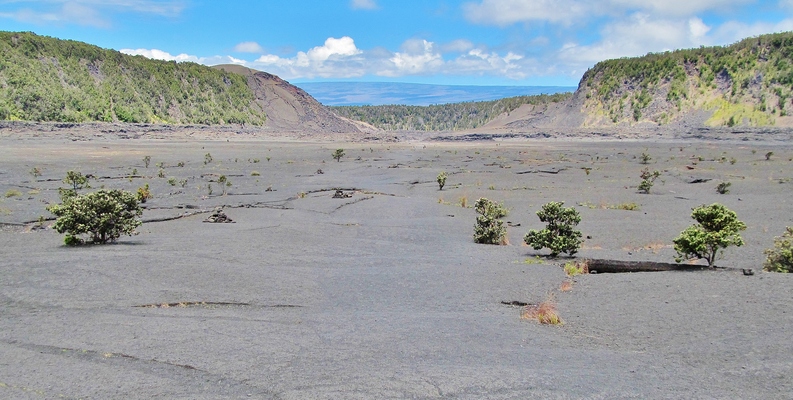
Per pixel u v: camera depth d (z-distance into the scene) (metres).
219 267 13.30
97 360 7.28
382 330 8.84
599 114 159.62
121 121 140.50
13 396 6.10
